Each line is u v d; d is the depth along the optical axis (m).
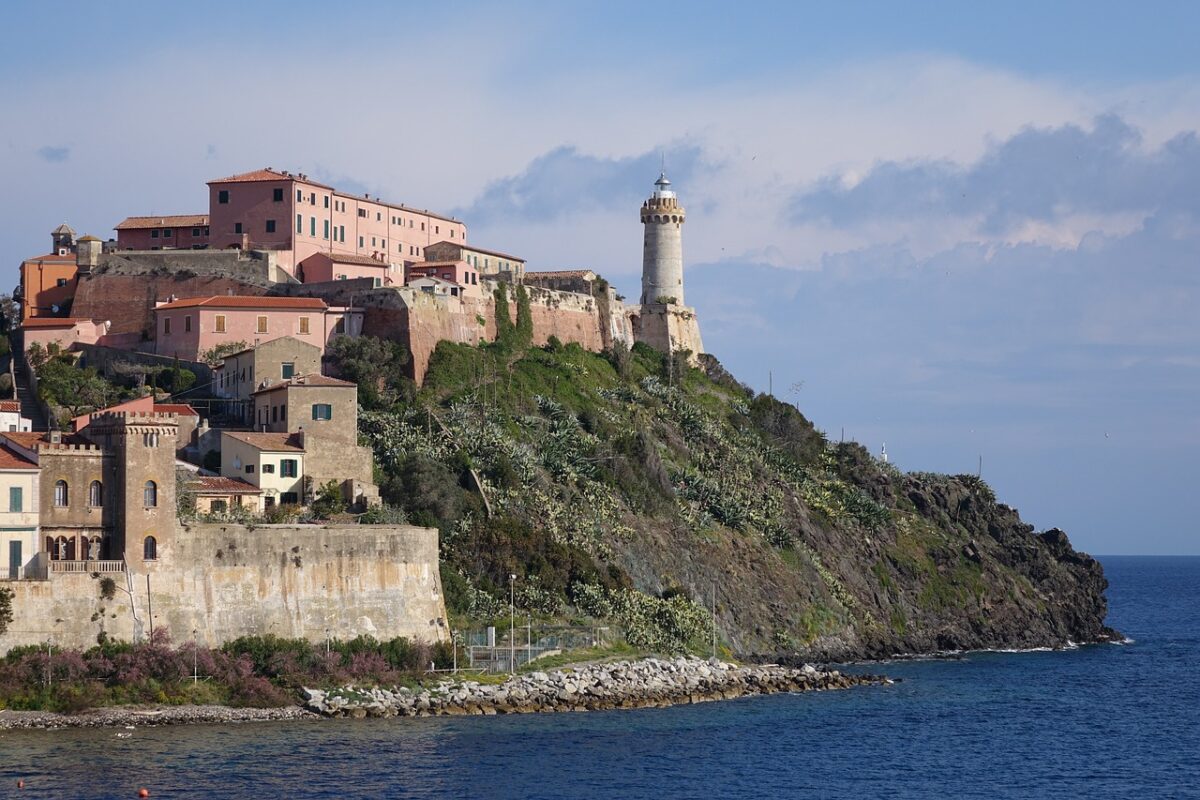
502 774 138.50
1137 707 196.88
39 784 126.88
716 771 145.50
